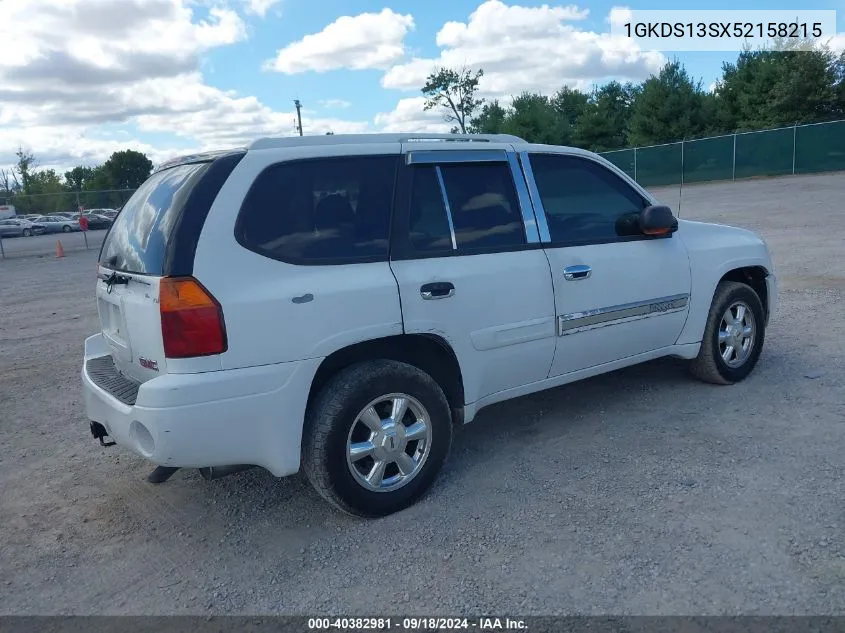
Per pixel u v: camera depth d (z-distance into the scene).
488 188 4.37
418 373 3.93
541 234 4.50
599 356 4.83
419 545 3.59
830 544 3.31
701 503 3.77
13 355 8.39
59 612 3.23
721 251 5.47
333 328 3.65
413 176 4.09
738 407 5.11
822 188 25.56
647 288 4.96
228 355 3.41
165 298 3.35
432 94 63.56
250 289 3.47
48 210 30.83
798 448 4.34
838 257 11.25
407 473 3.96
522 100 55.72
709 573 3.16
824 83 40.53
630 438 4.70
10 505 4.34
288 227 3.66
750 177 35.47
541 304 4.42
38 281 16.92
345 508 3.78
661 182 38.69
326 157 3.84
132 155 92.69
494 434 4.96
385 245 3.91
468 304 4.10
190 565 3.57
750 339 5.68
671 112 47.19
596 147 53.06
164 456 3.37
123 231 4.12
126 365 3.89
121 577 3.50
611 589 3.11
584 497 3.94
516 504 3.93
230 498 4.27
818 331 6.98
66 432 5.61
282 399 3.54
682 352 5.33
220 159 3.62
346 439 3.70
